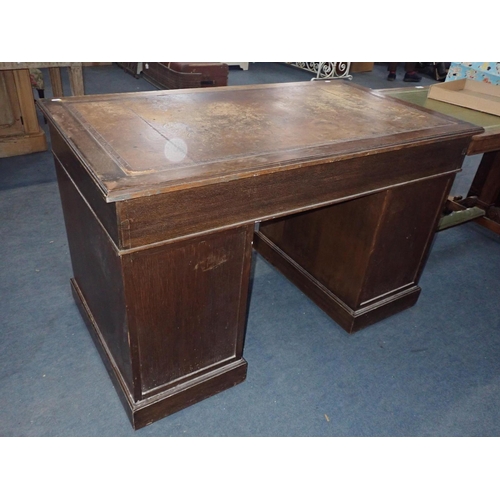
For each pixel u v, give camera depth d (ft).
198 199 3.86
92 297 5.65
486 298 7.70
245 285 4.91
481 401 5.78
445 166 5.81
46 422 5.00
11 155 11.14
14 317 6.38
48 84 16.85
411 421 5.42
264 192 4.25
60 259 7.65
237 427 5.16
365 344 6.54
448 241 9.32
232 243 4.48
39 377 5.52
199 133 4.64
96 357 5.88
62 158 4.92
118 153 3.99
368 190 5.14
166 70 16.20
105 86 17.16
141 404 4.89
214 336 5.08
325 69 19.94
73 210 5.23
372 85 19.62
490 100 7.29
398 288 6.89
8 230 8.28
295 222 7.20
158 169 3.76
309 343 6.47
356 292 6.38
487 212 9.63
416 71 22.43
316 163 4.32
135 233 3.68
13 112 10.88
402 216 5.90
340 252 6.46
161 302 4.36
